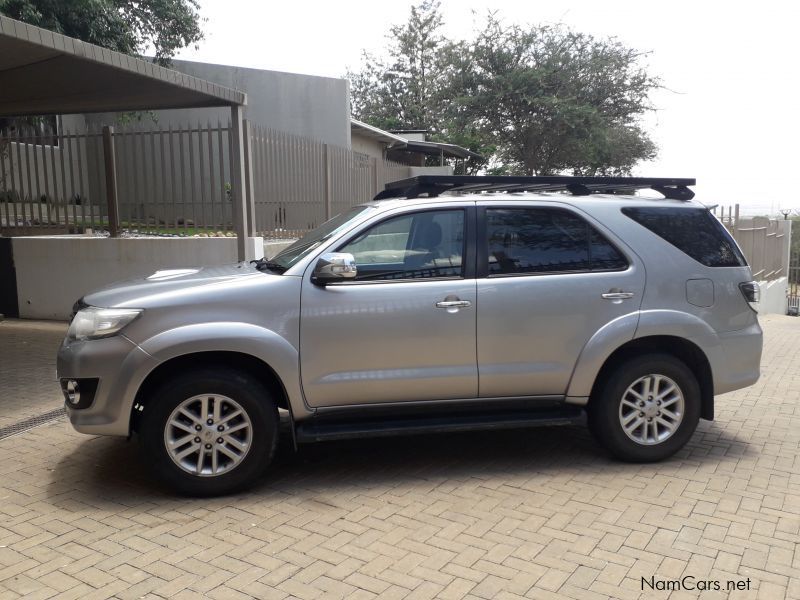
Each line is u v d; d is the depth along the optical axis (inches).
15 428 221.6
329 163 506.0
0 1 394.0
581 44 1120.8
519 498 168.9
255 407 167.6
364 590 127.0
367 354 173.5
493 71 1127.6
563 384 184.5
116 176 400.2
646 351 190.7
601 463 193.0
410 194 190.1
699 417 191.8
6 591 126.4
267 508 163.3
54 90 336.5
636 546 143.4
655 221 193.0
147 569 134.6
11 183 420.2
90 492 172.6
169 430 164.6
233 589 127.3
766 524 153.6
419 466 191.5
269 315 168.1
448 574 132.6
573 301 182.2
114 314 163.3
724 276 193.0
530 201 187.5
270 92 716.7
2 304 426.9
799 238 849.5
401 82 1804.9
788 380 305.7
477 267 180.9
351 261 167.3
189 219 389.4
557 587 128.0
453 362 178.2
